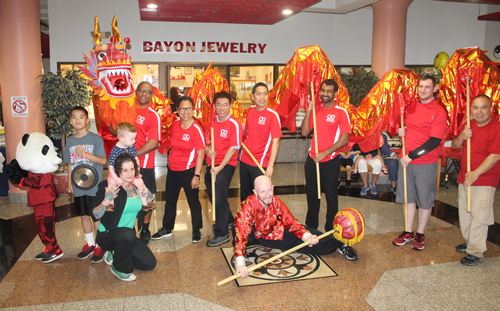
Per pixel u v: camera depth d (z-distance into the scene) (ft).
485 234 11.94
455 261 12.25
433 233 14.88
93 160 12.01
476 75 12.94
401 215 17.16
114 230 10.66
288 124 14.85
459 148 13.61
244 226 10.44
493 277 11.12
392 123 13.82
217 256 12.57
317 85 13.73
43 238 11.98
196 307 9.48
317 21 31.94
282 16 27.58
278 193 21.26
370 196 20.56
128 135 11.12
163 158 29.60
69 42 28.17
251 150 13.44
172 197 14.05
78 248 13.26
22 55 19.25
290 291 10.25
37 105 19.83
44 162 11.55
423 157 12.82
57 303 9.63
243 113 17.52
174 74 30.71
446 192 21.45
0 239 14.24
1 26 19.04
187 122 13.28
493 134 11.61
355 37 32.63
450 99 13.19
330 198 12.94
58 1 27.63
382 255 12.66
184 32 29.94
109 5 28.43
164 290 10.32
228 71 31.50
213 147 13.15
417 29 33.09
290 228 11.11
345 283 10.70
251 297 9.95
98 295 10.04
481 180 11.90
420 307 9.50
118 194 10.63
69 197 19.94
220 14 26.84
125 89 12.91
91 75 13.16
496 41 33.58
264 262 10.19
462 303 9.70
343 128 12.76
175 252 12.92
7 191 20.83
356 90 24.18
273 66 31.81
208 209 18.11
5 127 19.75
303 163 31.40
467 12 33.32
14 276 11.14
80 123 12.08
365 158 20.97
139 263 11.21
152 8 24.98
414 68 33.60
